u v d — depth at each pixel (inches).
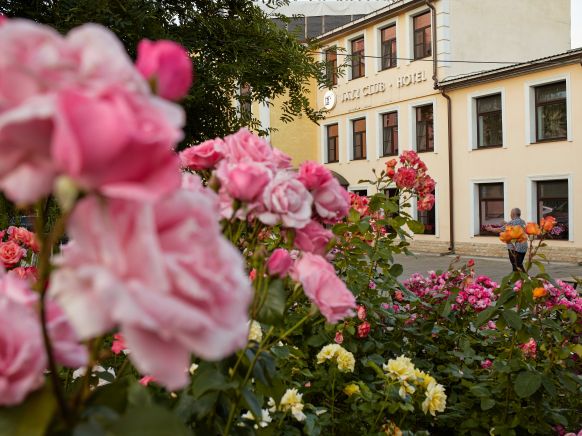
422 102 772.0
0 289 27.0
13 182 18.4
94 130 17.1
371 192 853.8
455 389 126.1
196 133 320.5
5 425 22.1
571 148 617.9
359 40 877.8
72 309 18.2
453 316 142.9
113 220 18.8
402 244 133.9
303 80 329.7
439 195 747.4
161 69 23.4
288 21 325.4
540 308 121.3
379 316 128.2
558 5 810.8
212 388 41.1
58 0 231.3
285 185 45.1
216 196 40.4
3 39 19.6
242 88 324.8
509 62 780.0
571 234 616.1
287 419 84.7
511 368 101.9
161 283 18.4
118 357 76.1
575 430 112.3
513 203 672.4
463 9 751.7
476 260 644.7
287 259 43.3
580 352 105.7
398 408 92.8
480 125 711.7
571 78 614.5
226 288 20.5
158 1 260.5
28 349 22.3
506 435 102.0
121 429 23.3
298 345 108.9
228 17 297.7
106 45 20.5
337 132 928.9
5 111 19.1
